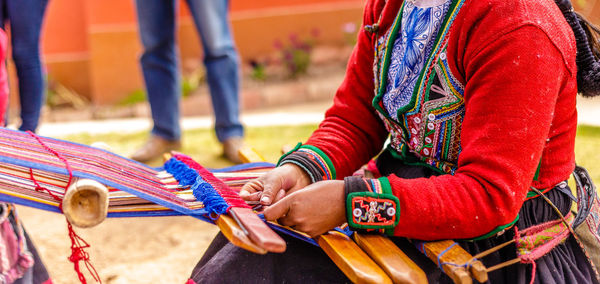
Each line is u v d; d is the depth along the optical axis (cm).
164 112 378
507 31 102
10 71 610
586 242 122
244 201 117
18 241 124
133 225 266
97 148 130
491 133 103
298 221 110
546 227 117
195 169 133
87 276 219
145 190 112
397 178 111
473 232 106
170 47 373
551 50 103
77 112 660
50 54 710
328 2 755
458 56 109
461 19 108
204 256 133
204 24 353
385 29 127
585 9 124
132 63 689
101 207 99
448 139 118
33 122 297
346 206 108
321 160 131
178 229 263
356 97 139
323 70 717
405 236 110
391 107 126
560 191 120
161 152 382
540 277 114
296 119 475
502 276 116
